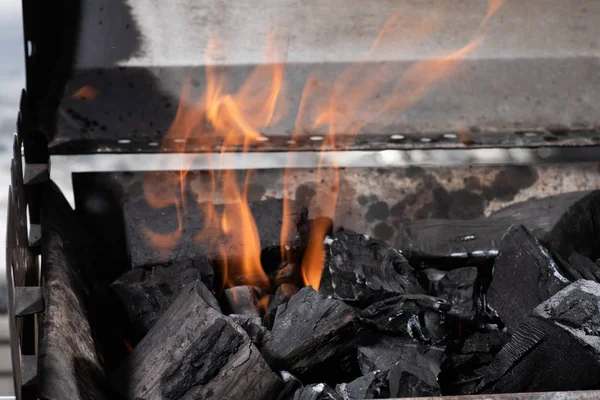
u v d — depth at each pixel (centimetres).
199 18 202
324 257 186
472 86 207
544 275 162
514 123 206
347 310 148
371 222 200
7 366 219
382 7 205
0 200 264
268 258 182
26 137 173
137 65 201
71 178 198
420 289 172
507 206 197
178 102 202
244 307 168
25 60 194
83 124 199
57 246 165
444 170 203
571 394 119
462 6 207
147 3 200
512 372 145
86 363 138
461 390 152
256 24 203
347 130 204
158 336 142
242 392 135
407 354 150
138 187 196
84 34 198
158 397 135
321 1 204
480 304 172
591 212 188
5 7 298
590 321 137
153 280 169
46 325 136
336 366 152
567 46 208
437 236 188
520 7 208
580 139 206
